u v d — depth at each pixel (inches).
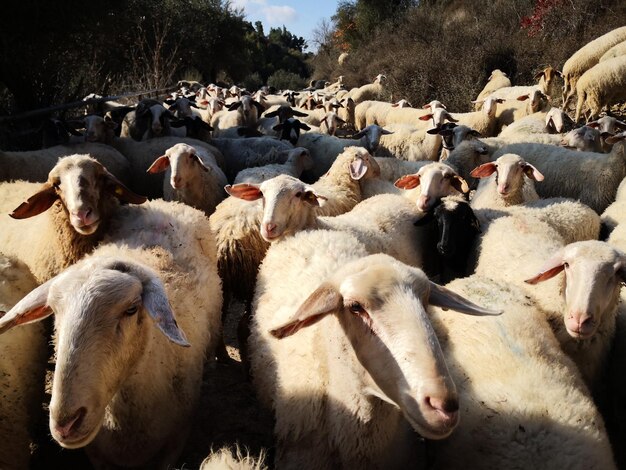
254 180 82.9
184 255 44.2
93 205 46.9
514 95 183.3
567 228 63.7
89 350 26.3
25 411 38.2
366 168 74.8
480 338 38.5
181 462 42.1
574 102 191.5
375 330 27.5
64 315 27.0
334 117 171.8
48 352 43.9
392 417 33.3
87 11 138.5
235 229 54.9
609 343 43.9
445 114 147.4
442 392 24.8
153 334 33.8
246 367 53.1
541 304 44.6
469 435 33.4
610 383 45.6
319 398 34.3
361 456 33.1
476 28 300.4
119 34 176.1
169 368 36.2
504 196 72.4
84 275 28.5
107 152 93.4
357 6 510.3
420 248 64.8
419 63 282.4
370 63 405.4
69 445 25.9
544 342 38.5
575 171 90.7
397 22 441.4
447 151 124.2
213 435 45.5
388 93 288.0
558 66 243.0
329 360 33.2
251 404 49.9
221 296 48.3
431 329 26.8
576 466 30.3
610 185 87.1
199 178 78.4
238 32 438.9
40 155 86.0
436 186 67.1
